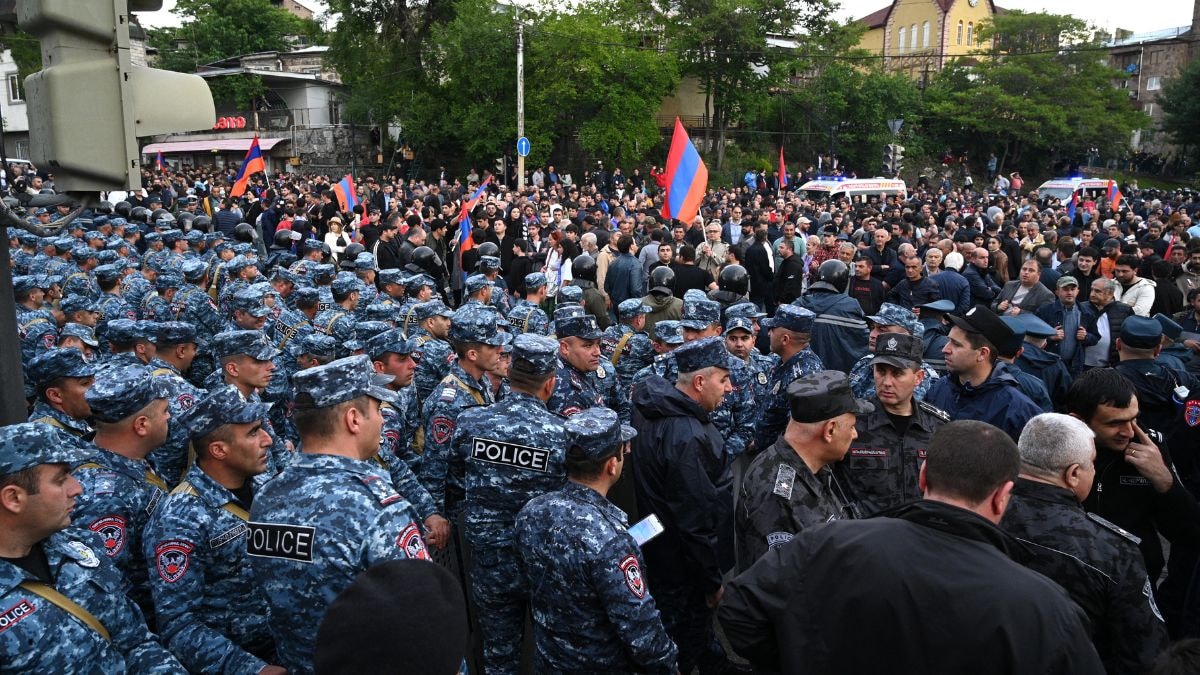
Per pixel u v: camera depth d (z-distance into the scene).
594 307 9.88
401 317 8.57
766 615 2.47
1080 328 8.13
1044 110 52.09
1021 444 3.29
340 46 40.53
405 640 1.61
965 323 4.81
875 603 2.27
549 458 4.00
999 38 56.50
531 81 37.69
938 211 26.91
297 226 17.06
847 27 47.50
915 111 52.72
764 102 44.84
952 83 55.03
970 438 2.56
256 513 2.79
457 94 38.94
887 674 2.23
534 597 3.43
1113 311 8.12
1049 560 3.07
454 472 4.50
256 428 3.35
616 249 12.75
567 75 37.62
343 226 18.17
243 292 7.39
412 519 2.83
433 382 6.54
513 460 4.01
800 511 3.58
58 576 2.66
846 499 4.07
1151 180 58.78
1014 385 4.89
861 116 48.62
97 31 3.03
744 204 28.09
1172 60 65.56
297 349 7.06
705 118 44.25
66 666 2.57
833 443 3.67
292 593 2.68
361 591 1.68
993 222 17.33
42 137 3.05
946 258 11.94
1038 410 4.74
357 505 2.70
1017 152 55.31
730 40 42.00
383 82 40.41
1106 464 4.00
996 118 53.44
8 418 3.22
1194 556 4.38
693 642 4.58
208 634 3.01
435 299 7.62
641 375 6.46
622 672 3.34
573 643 3.30
